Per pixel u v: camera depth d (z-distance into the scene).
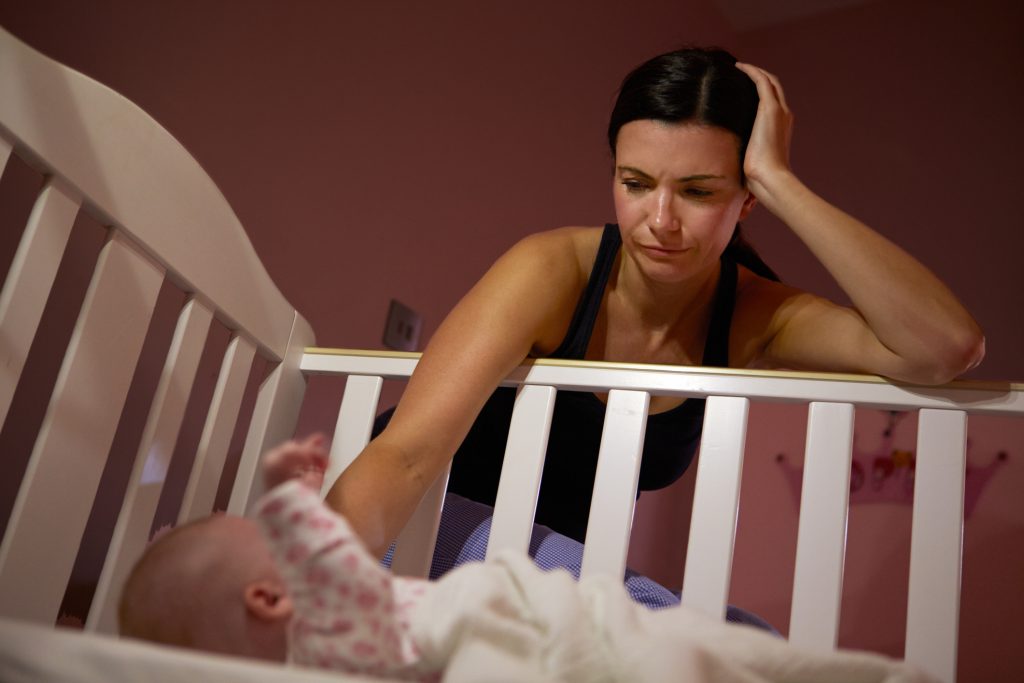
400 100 2.28
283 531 0.59
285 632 0.67
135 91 1.69
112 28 1.65
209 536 0.68
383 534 0.98
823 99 3.45
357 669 0.61
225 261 1.27
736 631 0.66
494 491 1.38
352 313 2.09
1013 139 3.14
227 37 1.87
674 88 1.14
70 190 1.03
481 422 1.36
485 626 0.59
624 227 1.16
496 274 1.21
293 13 2.03
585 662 0.58
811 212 1.13
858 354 1.17
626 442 1.19
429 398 1.09
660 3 3.29
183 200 1.20
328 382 2.00
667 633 0.65
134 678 0.48
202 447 1.24
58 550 1.02
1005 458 2.50
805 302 1.29
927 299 1.09
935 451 1.12
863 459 2.67
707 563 1.13
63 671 0.49
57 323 1.48
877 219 3.23
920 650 1.06
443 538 1.26
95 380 1.07
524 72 2.71
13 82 0.96
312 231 2.02
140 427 1.60
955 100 3.26
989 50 3.28
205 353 1.73
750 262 1.40
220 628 0.66
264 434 1.34
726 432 1.18
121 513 1.11
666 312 1.29
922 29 3.39
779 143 1.17
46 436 1.01
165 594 0.67
